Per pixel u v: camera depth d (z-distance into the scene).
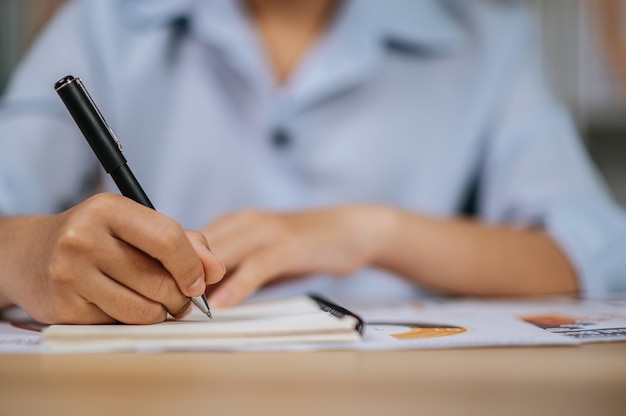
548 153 0.94
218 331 0.35
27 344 0.35
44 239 0.39
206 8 0.93
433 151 0.97
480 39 1.04
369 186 0.93
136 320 0.37
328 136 0.93
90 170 0.95
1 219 0.47
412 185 0.96
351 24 0.94
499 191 0.96
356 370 0.29
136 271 0.37
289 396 0.24
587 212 0.81
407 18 0.99
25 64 0.94
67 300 0.37
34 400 0.24
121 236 0.36
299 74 0.92
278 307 0.47
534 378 0.28
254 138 0.93
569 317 0.47
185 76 0.95
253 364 0.30
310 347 0.34
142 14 0.95
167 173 0.92
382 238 0.68
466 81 1.01
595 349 0.35
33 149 0.86
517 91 1.01
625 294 0.73
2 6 1.46
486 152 1.00
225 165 0.93
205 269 0.38
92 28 0.94
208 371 0.29
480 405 0.23
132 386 0.26
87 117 0.38
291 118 0.91
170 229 0.36
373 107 0.95
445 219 0.75
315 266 0.62
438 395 0.25
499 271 0.71
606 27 1.62
